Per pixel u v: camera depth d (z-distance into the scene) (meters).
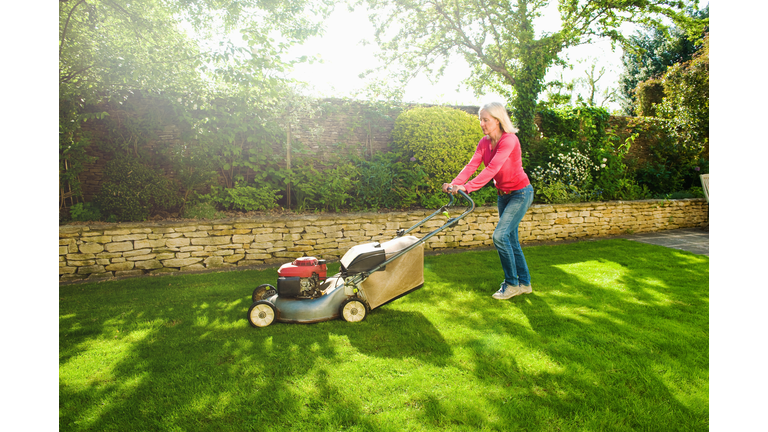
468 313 3.43
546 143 8.67
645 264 5.18
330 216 6.05
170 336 3.02
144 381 2.35
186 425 1.94
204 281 4.68
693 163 10.64
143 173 5.66
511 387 2.24
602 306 3.57
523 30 8.76
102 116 5.61
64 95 5.36
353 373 2.40
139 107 6.06
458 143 7.14
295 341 2.88
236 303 3.81
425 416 1.98
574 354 2.61
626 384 2.27
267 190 6.47
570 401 2.10
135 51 5.82
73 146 5.49
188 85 6.12
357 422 1.94
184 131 6.19
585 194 8.17
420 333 2.99
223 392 2.22
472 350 2.69
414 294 3.98
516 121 8.78
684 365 2.45
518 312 3.43
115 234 5.14
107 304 3.84
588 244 6.76
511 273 3.80
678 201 8.73
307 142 7.52
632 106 22.22
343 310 3.25
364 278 3.32
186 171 6.12
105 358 2.65
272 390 2.24
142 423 1.95
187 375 2.41
